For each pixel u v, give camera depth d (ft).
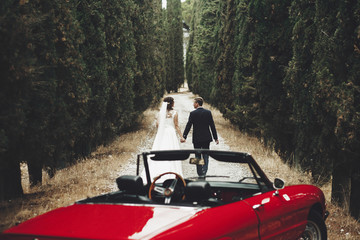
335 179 24.75
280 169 33.60
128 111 53.06
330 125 23.73
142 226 8.61
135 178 12.33
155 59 89.92
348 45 22.31
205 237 9.05
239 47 55.98
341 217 22.38
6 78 17.24
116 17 47.14
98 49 41.27
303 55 27.99
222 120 84.48
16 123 17.99
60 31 27.66
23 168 41.60
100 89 41.50
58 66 27.81
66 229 8.57
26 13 19.93
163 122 30.58
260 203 12.12
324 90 23.26
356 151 21.58
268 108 38.19
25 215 18.86
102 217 9.32
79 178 29.63
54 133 24.72
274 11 37.14
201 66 114.11
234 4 68.23
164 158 14.40
